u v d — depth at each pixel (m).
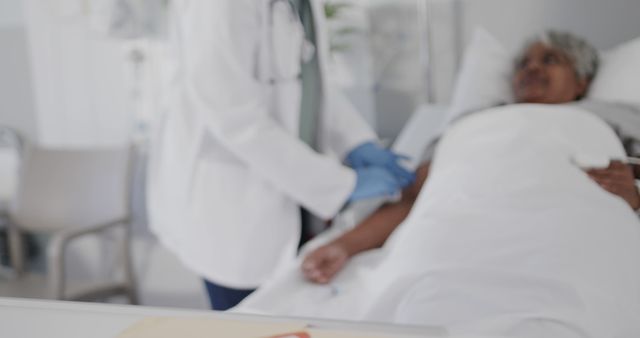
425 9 2.09
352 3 2.31
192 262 1.43
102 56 2.75
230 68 1.26
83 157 2.42
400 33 2.25
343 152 1.63
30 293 2.15
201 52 1.27
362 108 2.40
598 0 1.73
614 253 0.89
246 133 1.27
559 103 1.43
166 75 2.65
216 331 0.49
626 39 1.71
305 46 1.41
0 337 0.49
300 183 1.31
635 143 1.16
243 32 1.27
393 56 2.29
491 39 1.65
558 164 1.10
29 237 2.94
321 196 1.34
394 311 0.98
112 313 0.52
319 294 1.20
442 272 0.93
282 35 1.34
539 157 1.13
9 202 2.68
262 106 1.31
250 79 1.28
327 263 1.30
